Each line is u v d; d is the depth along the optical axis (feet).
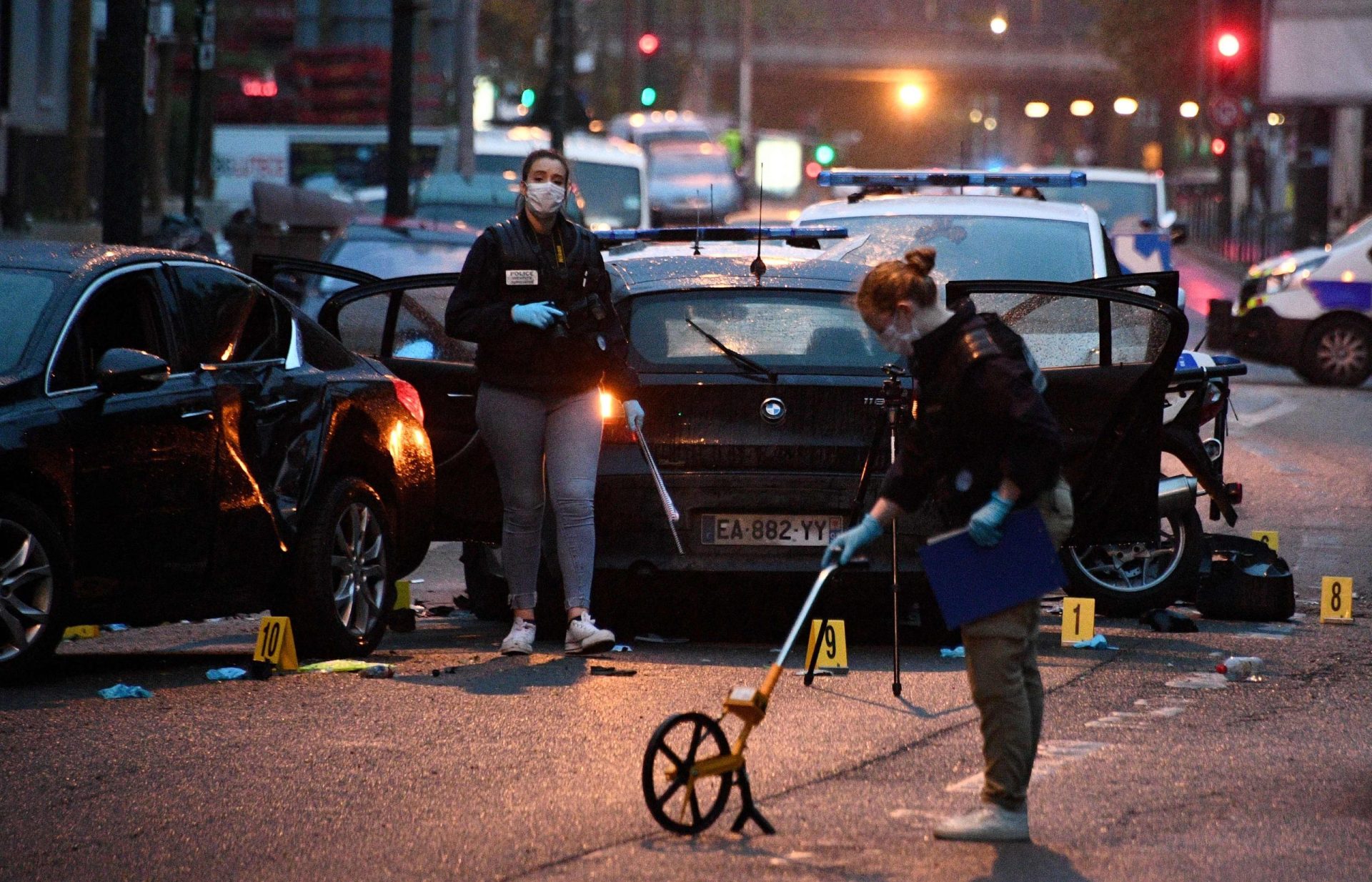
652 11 458.50
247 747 62.59
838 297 84.84
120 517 73.20
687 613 93.91
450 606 104.83
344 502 80.74
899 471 53.01
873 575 82.02
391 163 247.09
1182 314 79.87
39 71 422.41
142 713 67.82
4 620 70.44
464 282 79.00
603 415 82.38
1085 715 69.10
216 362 78.18
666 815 52.54
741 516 81.76
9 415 70.44
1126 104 619.26
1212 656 82.38
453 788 57.47
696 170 543.80
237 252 244.42
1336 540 123.44
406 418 86.12
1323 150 462.19
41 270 75.72
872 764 60.54
